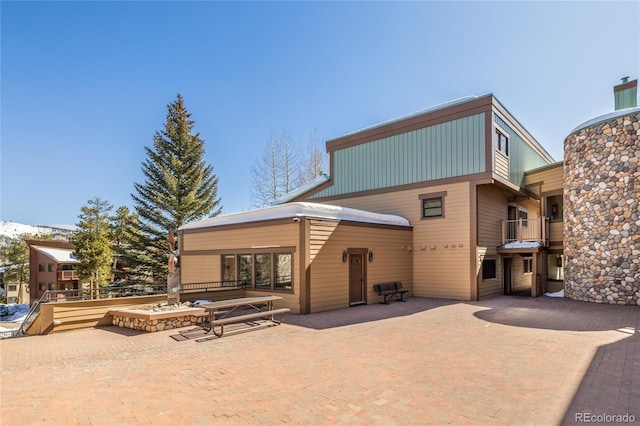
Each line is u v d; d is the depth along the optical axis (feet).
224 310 32.71
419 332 23.09
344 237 35.17
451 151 42.06
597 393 12.41
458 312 31.14
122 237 97.19
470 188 40.27
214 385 13.73
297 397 12.39
